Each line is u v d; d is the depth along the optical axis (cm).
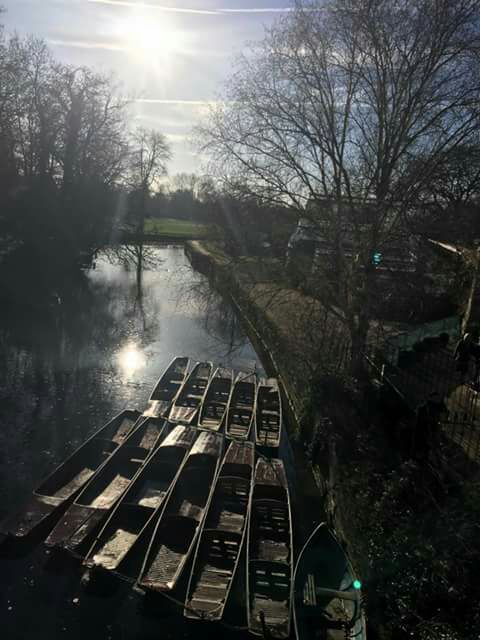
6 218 3225
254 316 2506
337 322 1739
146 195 4181
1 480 1227
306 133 1409
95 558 911
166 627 832
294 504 1183
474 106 1302
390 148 1372
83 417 1611
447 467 892
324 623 766
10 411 1622
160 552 938
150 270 4384
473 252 1488
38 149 3312
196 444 1327
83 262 3738
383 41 1322
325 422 1232
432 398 1025
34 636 811
